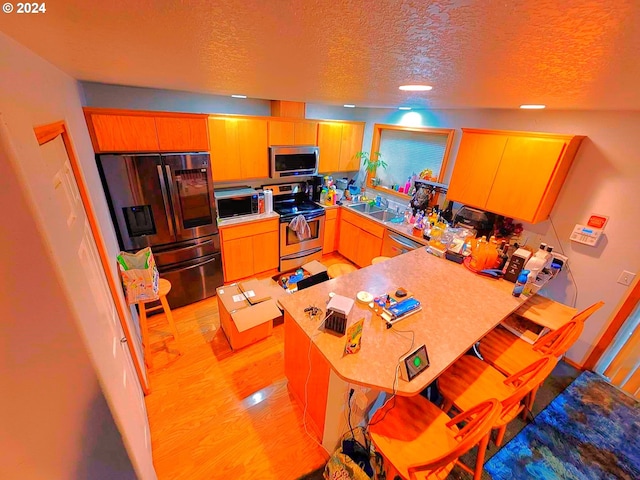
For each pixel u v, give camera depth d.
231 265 3.40
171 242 2.84
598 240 2.29
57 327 0.68
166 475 1.67
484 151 2.59
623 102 1.42
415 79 1.12
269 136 3.38
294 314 1.75
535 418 2.10
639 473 1.79
